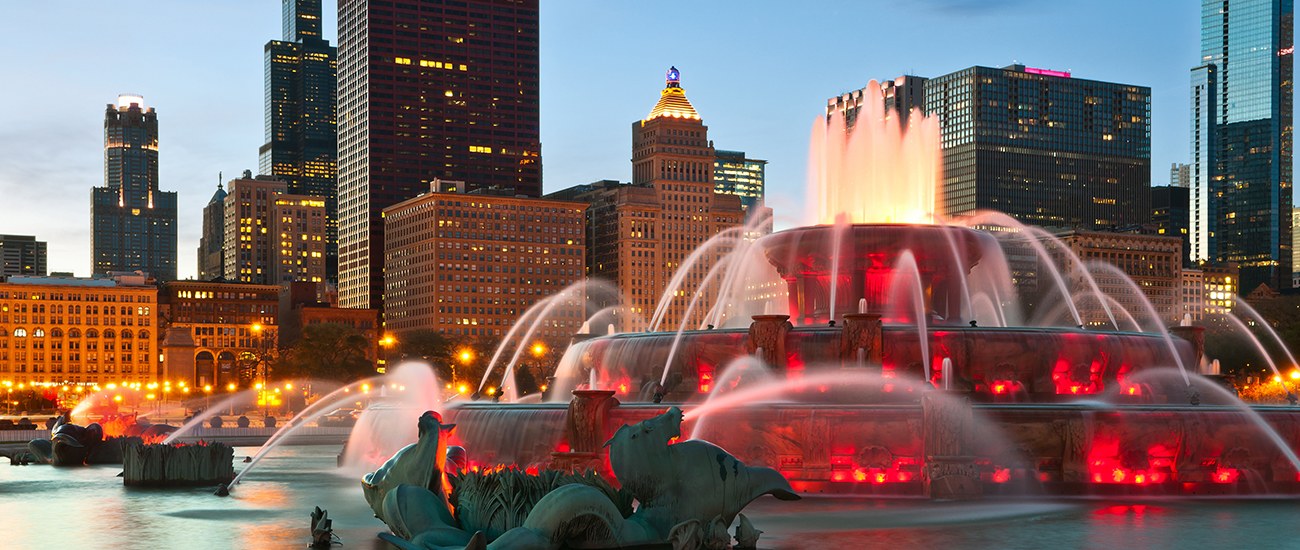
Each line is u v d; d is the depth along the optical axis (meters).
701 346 52.59
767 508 39.81
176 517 39.59
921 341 50.31
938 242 59.47
